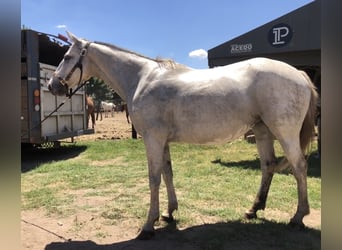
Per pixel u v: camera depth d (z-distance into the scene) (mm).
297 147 3449
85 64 3916
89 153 8867
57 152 9258
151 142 3498
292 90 3369
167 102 3445
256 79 3410
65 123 8828
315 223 3818
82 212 4355
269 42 6688
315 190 5086
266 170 3939
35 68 7492
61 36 8312
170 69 3629
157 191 3527
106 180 6031
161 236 3551
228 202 4633
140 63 3719
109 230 3779
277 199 4668
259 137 3914
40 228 3855
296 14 6336
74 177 6234
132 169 6926
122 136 12773
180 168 6867
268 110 3377
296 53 6586
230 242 3348
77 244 3422
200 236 3473
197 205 4504
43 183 5879
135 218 4121
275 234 3486
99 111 30859
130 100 3680
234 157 7965
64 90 3898
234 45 7094
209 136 3467
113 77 3852
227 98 3379
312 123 3564
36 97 7488
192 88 3430
